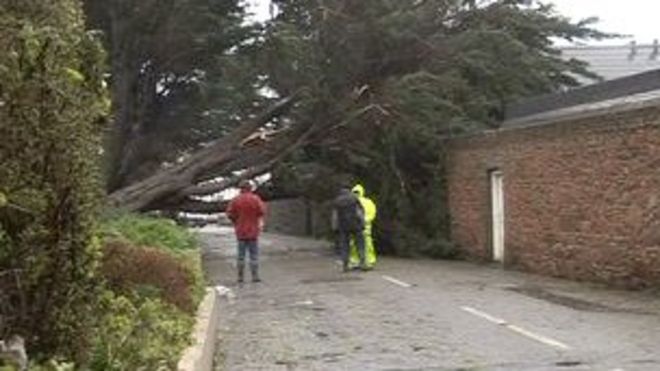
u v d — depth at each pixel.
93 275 6.14
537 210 22.00
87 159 5.98
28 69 5.53
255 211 20.94
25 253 5.59
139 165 31.12
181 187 27.95
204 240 45.50
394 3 26.47
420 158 29.12
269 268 24.73
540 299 16.56
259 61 26.78
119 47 27.97
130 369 6.79
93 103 6.07
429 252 27.94
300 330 13.32
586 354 10.89
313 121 28.38
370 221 23.83
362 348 11.67
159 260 11.09
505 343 11.79
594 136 19.45
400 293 17.72
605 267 19.09
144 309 8.36
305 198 32.16
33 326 5.75
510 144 23.47
